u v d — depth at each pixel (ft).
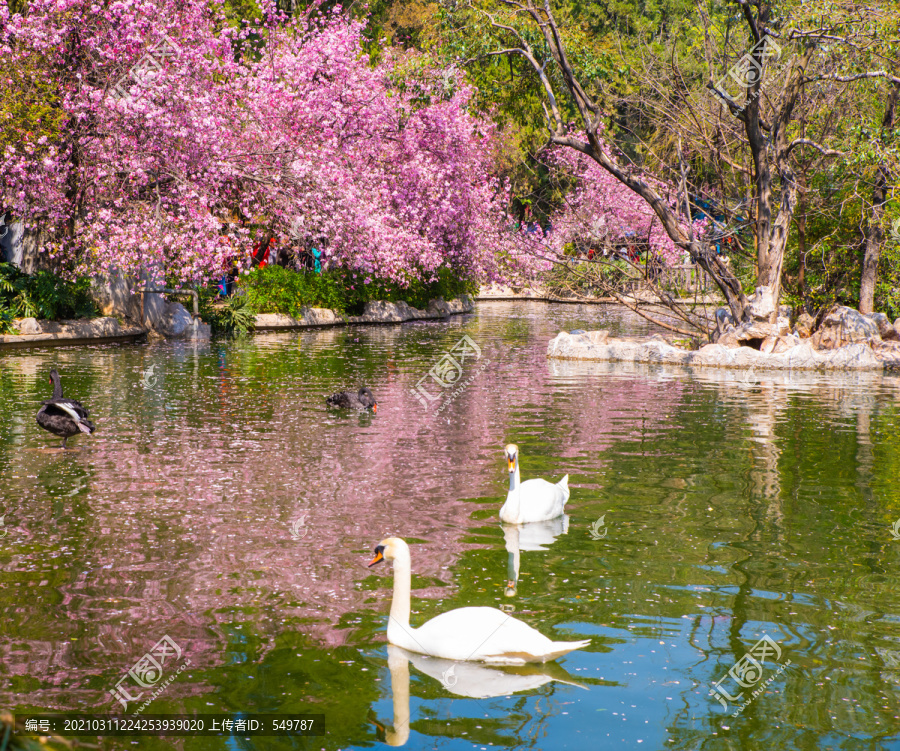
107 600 21.68
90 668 18.03
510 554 25.59
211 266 88.63
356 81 103.50
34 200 80.69
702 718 16.24
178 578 23.24
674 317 97.66
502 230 118.62
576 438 43.16
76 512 29.43
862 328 78.84
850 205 85.51
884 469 36.99
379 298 126.00
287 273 111.45
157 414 48.57
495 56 85.10
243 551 25.52
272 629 20.08
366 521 28.68
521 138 126.52
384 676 17.93
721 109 85.25
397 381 63.21
